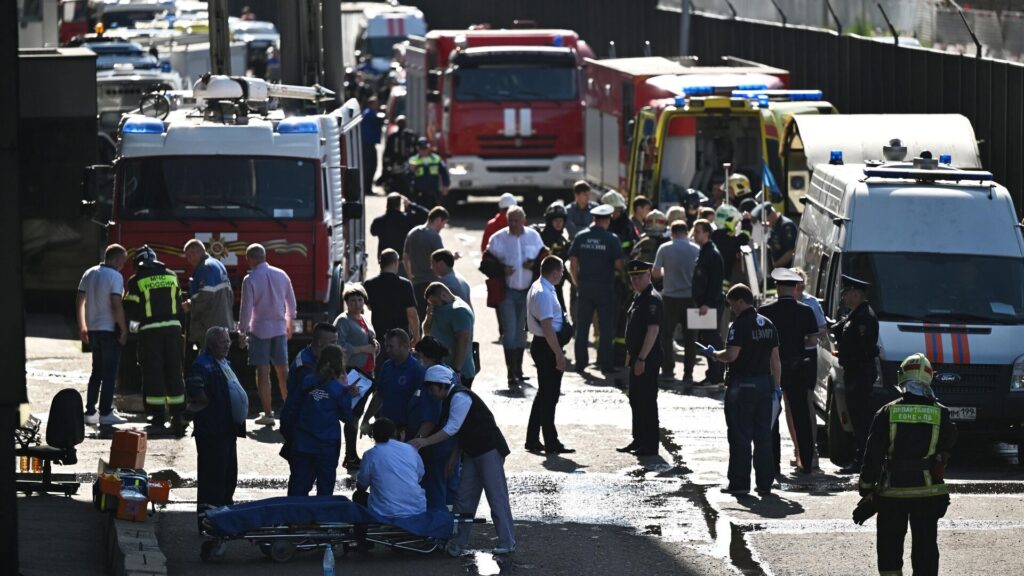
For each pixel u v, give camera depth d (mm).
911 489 29609
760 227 60000
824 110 71250
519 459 43688
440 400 34031
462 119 101188
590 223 65125
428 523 33281
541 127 101312
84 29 134625
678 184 75125
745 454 39656
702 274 53625
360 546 33250
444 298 43625
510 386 54469
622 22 133375
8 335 28500
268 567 32438
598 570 32344
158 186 52281
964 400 43656
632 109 81688
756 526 36219
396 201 63594
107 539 33906
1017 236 46219
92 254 69875
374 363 45531
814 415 42469
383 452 33500
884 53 76750
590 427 48250
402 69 142625
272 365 49875
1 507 28469
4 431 28500
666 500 38938
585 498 39094
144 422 48125
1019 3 61688
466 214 107125
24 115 68812
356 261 64688
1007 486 40781
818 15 88562
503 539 33438
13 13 28250
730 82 77812
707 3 110625
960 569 32188
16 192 28469
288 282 48156
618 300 58188
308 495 34562
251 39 173125
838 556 33406
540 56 101375
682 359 61750
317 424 34250
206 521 33031
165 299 46281
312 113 62062
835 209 48156
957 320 44688
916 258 45812
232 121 54000
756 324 39344
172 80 95438
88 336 47000
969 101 66062
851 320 41875
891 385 43594
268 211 52281
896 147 52094
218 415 34344
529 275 54469
